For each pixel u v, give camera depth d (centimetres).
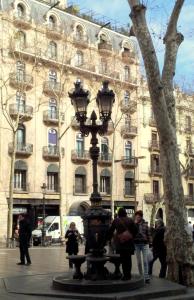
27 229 1775
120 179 5434
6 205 4412
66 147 4938
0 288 1143
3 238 4356
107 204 5247
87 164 5112
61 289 1088
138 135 5691
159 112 1265
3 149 4431
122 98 5569
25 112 4594
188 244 1241
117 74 5525
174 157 1277
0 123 4406
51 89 4803
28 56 4672
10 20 4600
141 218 1272
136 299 1023
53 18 5022
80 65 5169
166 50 1356
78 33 5262
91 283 1076
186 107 6284
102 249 1177
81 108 1322
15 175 4538
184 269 1230
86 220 1206
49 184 4797
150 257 1368
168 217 1264
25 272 1486
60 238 4050
